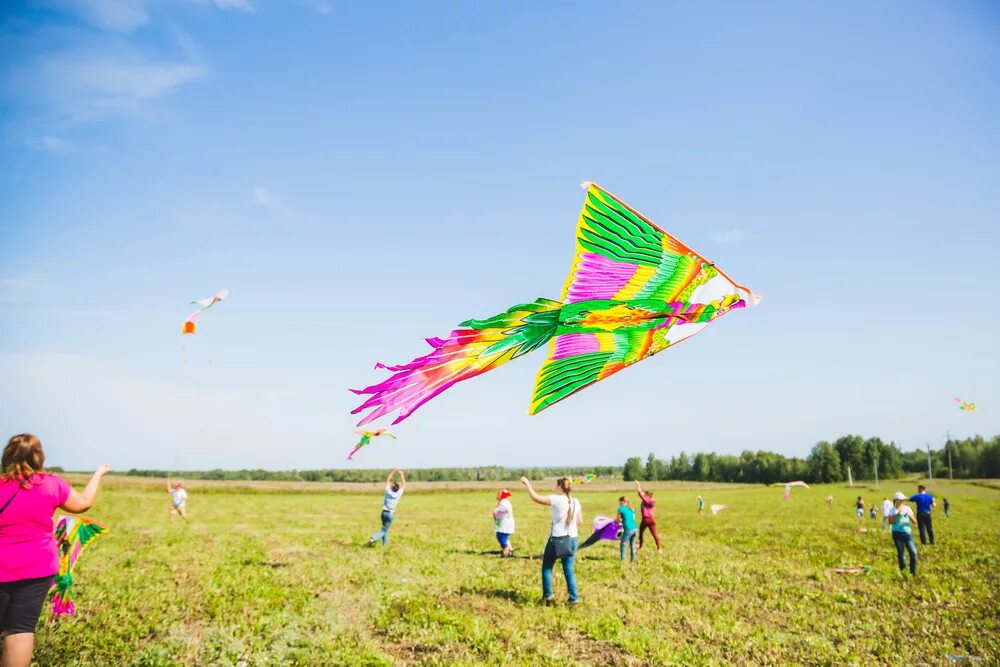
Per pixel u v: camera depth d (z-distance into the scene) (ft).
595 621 29.89
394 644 26.53
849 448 336.90
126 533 64.59
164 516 92.79
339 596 34.17
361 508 124.98
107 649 24.20
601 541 64.39
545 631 28.48
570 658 24.94
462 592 35.86
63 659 22.93
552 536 33.37
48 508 14.56
